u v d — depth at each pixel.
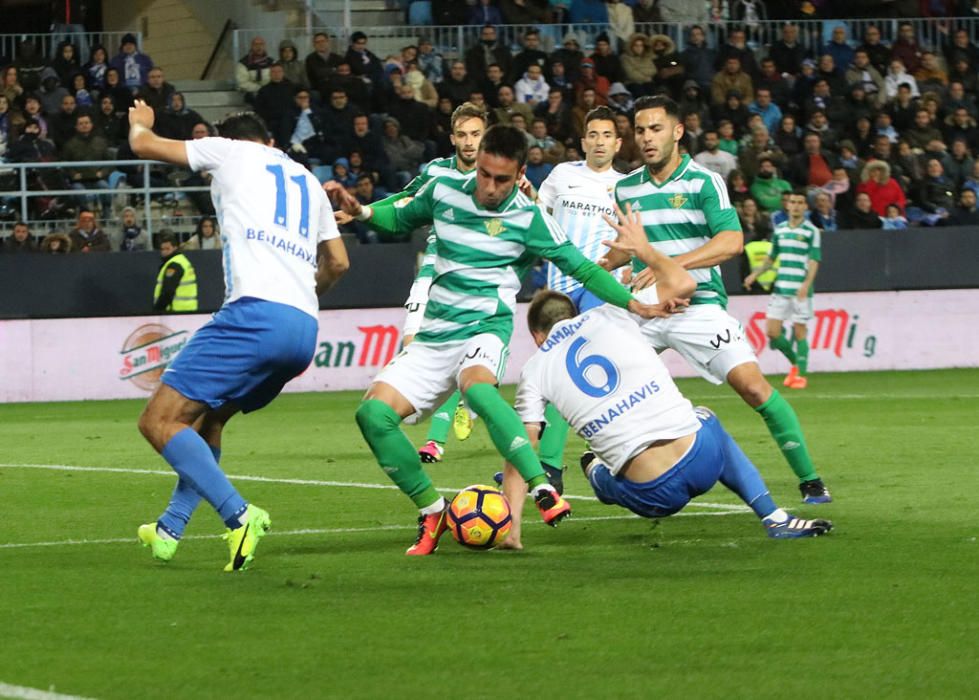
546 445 23.97
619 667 13.05
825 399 44.88
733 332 23.58
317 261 19.67
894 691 12.23
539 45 64.38
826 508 22.95
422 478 19.16
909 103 65.06
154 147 18.22
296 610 15.55
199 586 17.00
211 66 69.19
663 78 63.84
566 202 28.77
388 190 57.84
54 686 12.56
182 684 12.60
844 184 61.19
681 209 23.70
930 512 22.34
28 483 27.91
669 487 19.16
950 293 58.34
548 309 20.00
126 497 25.77
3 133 57.62
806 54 67.75
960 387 48.78
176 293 52.62
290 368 18.30
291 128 58.25
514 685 12.48
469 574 17.61
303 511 23.69
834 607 15.42
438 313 19.66
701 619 14.93
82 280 52.25
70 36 63.78
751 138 61.66
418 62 62.28
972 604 15.53
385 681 12.64
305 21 66.56
